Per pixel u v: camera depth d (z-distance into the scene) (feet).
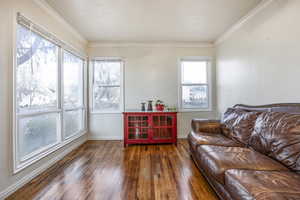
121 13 9.05
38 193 6.02
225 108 12.26
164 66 13.75
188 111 13.88
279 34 7.23
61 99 9.60
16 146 6.25
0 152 5.64
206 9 8.71
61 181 6.86
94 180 6.93
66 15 9.18
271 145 5.57
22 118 6.82
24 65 6.91
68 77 10.78
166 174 7.41
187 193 5.96
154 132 11.92
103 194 5.94
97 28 10.95
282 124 5.47
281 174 4.33
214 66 13.94
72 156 9.78
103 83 13.71
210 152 6.15
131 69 13.69
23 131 6.89
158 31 11.54
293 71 6.61
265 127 6.12
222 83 12.69
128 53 13.67
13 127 6.11
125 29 11.16
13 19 6.15
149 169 7.93
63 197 5.78
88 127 13.60
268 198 3.25
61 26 9.67
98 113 13.60
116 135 13.69
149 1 7.95
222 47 12.60
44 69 8.27
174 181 6.79
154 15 9.32
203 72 14.10
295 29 6.47
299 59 6.35
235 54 10.78
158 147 11.45
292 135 4.98
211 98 13.96
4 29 5.82
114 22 10.12
